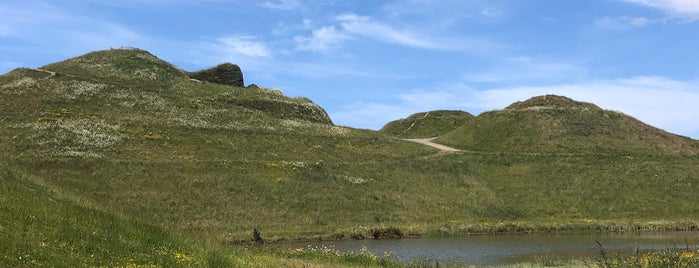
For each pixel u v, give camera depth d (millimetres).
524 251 34969
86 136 60125
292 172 58406
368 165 65375
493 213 56156
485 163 73375
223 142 66125
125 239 16938
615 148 83000
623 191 62312
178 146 62250
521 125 94000
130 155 56812
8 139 56625
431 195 58812
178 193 48375
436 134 116250
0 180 19391
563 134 88250
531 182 66375
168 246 17703
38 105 68938
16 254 12984
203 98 87000
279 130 75312
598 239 41656
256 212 47781
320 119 95312
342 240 41688
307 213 49500
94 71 90125
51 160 50406
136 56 101312
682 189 62906
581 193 62094
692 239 40906
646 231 47219
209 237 22250
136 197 45969
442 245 38250
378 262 25312
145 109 74562
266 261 20641
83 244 15234
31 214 16188
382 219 50219
